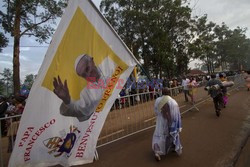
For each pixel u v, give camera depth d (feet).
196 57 100.89
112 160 15.74
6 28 50.31
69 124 13.28
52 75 12.73
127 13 84.64
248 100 39.91
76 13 13.57
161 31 86.22
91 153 14.10
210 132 21.17
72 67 13.38
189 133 21.18
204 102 40.27
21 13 51.37
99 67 14.11
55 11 53.11
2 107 23.49
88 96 13.83
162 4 88.69
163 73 105.81
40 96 12.39
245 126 22.90
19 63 51.85
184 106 36.06
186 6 92.12
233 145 17.51
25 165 12.29
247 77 55.11
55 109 12.82
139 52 92.38
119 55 14.62
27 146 12.23
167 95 15.52
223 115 28.25
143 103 25.90
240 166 14.19
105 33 14.35
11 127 16.02
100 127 14.26
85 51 13.75
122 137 19.90
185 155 15.94
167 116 14.97
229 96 46.73
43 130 12.54
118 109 23.15
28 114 12.14
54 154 12.97
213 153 16.10
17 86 50.96
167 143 15.06
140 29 87.45
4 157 18.90
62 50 13.11
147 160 15.43
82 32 13.73
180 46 101.09
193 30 100.78
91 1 13.88
